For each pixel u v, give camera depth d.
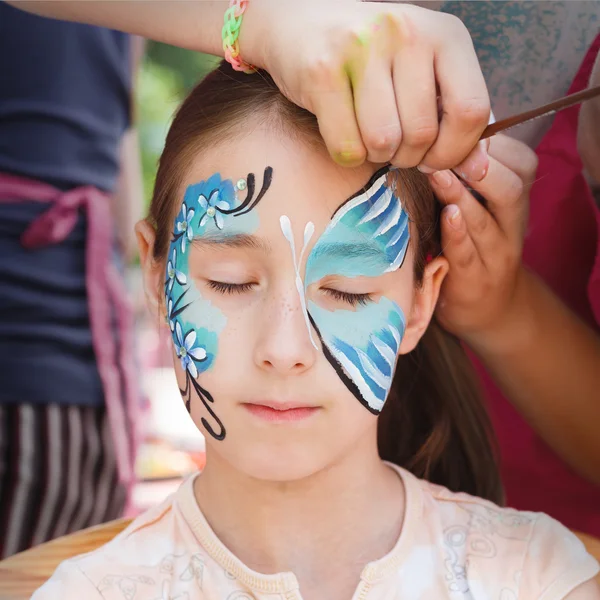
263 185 1.07
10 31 1.67
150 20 1.21
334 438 1.09
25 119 1.67
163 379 3.41
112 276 1.78
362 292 1.11
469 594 1.12
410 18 0.96
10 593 1.20
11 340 1.65
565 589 1.12
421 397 1.49
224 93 1.14
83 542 1.29
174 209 1.17
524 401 1.50
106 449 1.74
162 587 1.12
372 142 0.95
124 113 1.84
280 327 1.05
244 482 1.15
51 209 1.67
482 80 0.97
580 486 1.64
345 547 1.16
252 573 1.11
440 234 1.26
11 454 1.65
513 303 1.38
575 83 1.33
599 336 1.55
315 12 1.00
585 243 1.56
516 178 1.20
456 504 1.22
